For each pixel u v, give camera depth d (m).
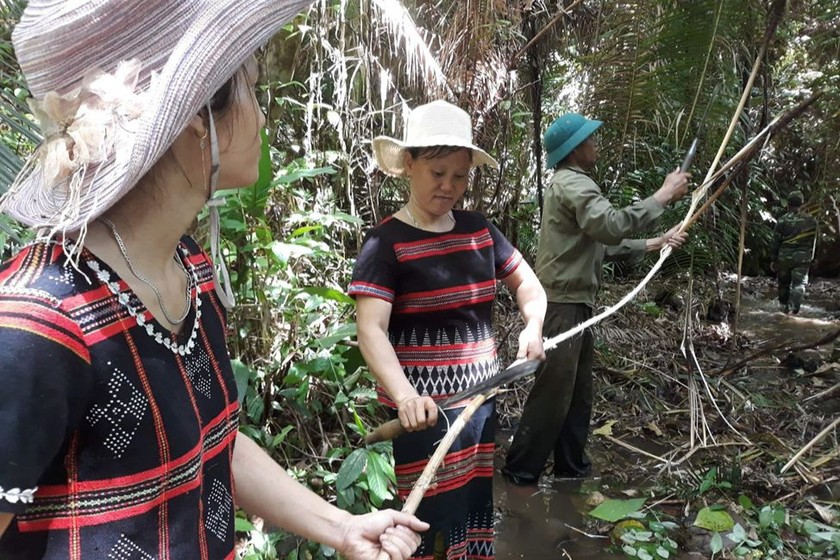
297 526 1.11
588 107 3.72
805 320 6.86
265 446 2.45
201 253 1.01
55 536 0.75
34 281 0.71
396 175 2.24
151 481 0.79
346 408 2.81
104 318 0.75
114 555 0.77
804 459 3.46
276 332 2.71
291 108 3.33
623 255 3.32
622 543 2.74
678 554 2.68
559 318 3.07
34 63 0.74
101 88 0.72
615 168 4.43
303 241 2.73
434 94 3.32
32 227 0.74
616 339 5.19
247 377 2.31
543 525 2.90
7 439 0.65
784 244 7.18
